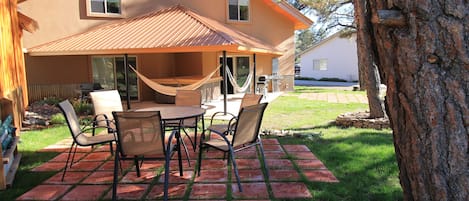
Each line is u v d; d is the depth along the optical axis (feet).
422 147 5.66
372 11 6.31
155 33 35.99
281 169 15.80
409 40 5.56
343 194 12.75
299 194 12.83
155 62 48.34
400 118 6.08
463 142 5.29
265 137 22.65
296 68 134.92
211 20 46.14
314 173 15.16
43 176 15.37
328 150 18.99
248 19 53.72
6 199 12.84
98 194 13.24
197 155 18.52
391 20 5.63
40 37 41.68
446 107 5.36
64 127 27.73
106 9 44.65
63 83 43.70
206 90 43.14
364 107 38.91
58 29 42.45
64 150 20.16
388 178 14.34
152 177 15.03
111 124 20.81
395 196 12.35
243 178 14.66
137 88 47.29
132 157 13.83
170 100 43.62
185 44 31.07
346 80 102.47
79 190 13.67
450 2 5.21
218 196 12.79
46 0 41.65
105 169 16.34
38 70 42.04
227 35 33.12
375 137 22.26
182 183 14.24
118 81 46.91
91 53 34.22
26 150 20.21
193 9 49.80
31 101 41.73
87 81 45.16
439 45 5.32
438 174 5.52
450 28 5.20
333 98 48.91
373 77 26.86
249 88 54.85
